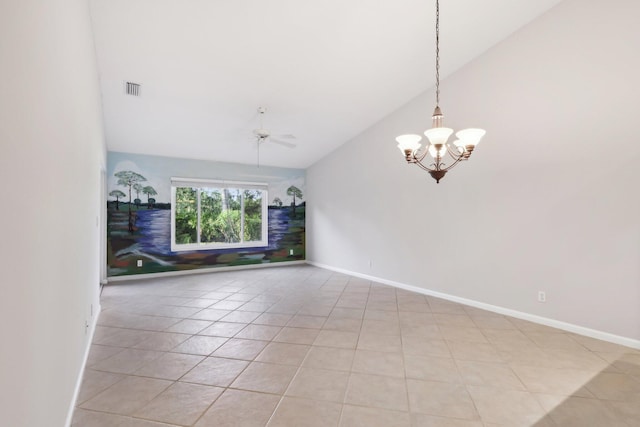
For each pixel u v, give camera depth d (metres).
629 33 2.89
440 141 2.62
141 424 1.86
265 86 4.20
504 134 3.80
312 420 1.90
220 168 6.64
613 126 2.99
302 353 2.80
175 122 4.86
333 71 4.04
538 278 3.53
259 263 7.11
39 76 1.25
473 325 3.48
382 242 5.54
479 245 4.09
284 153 6.55
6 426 0.92
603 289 3.06
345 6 3.09
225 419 1.91
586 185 3.16
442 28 3.52
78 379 2.24
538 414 1.96
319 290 5.05
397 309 4.06
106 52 3.30
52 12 1.46
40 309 1.28
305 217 7.67
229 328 3.40
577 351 2.82
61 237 1.67
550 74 3.39
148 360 2.66
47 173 1.38
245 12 3.01
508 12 3.39
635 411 1.98
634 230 2.88
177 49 3.37
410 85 4.57
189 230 6.42
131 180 5.78
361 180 5.96
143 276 5.90
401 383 2.31
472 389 2.23
